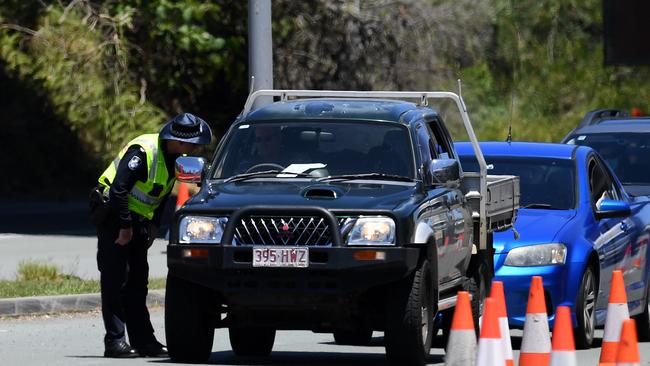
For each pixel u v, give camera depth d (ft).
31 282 167.53
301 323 104.73
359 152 112.57
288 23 313.53
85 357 116.47
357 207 102.63
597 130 184.34
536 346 92.02
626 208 136.56
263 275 101.81
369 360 116.26
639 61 152.66
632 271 142.92
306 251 101.14
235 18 307.78
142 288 116.98
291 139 114.11
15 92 329.93
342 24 317.22
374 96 122.83
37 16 302.04
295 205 102.58
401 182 110.52
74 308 155.22
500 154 145.07
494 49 391.04
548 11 411.34
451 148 126.21
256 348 118.62
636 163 179.52
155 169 114.11
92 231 255.70
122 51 301.22
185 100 320.70
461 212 117.80
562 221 131.95
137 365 109.09
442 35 332.39
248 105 122.31
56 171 331.16
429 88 331.77
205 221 103.55
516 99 399.44
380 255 101.04
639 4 150.51
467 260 120.26
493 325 83.87
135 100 303.27
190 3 301.02
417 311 102.99
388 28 321.11
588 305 130.41
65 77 300.61
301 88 317.42
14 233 250.78
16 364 111.86
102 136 308.19
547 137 391.65
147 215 115.44
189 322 106.11
